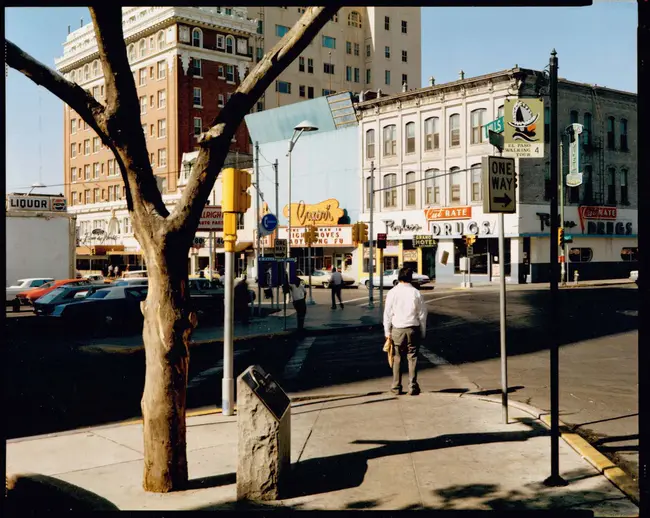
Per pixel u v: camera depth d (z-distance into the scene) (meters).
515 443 6.60
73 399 9.80
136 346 15.70
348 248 50.34
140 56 67.94
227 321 8.42
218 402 9.41
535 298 28.73
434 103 44.44
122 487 5.48
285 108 53.12
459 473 5.69
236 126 5.24
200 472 5.91
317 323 20.25
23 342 17.12
